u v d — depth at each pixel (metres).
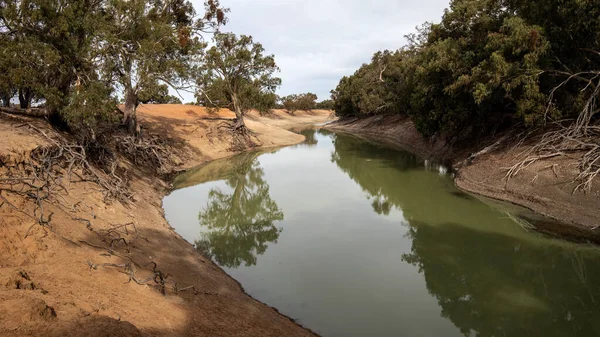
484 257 11.51
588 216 13.34
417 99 26.88
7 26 13.72
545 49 17.22
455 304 8.88
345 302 8.80
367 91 60.88
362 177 24.77
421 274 10.40
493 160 20.25
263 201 18.98
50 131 14.18
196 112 42.84
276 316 7.88
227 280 9.60
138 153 22.17
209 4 24.42
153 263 8.76
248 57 37.25
